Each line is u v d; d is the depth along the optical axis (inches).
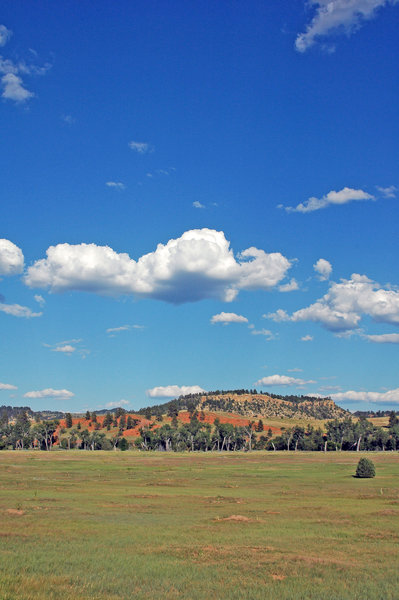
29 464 4771.2
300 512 1845.5
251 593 845.8
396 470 4367.6
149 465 4830.2
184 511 1843.0
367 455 7096.5
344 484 3090.6
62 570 965.2
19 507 1798.7
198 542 1267.2
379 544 1280.8
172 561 1063.6
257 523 1582.2
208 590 859.4
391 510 1871.3
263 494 2507.4
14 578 884.0
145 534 1358.3
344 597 834.2
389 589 879.7
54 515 1663.4
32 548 1147.9
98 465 4729.3
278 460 5895.7
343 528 1512.1
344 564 1063.6
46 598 776.9
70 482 3026.6
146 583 895.7
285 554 1151.6
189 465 4884.4
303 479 3440.0
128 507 1914.4
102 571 964.6
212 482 3161.9
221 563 1054.4
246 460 5871.1
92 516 1664.6
